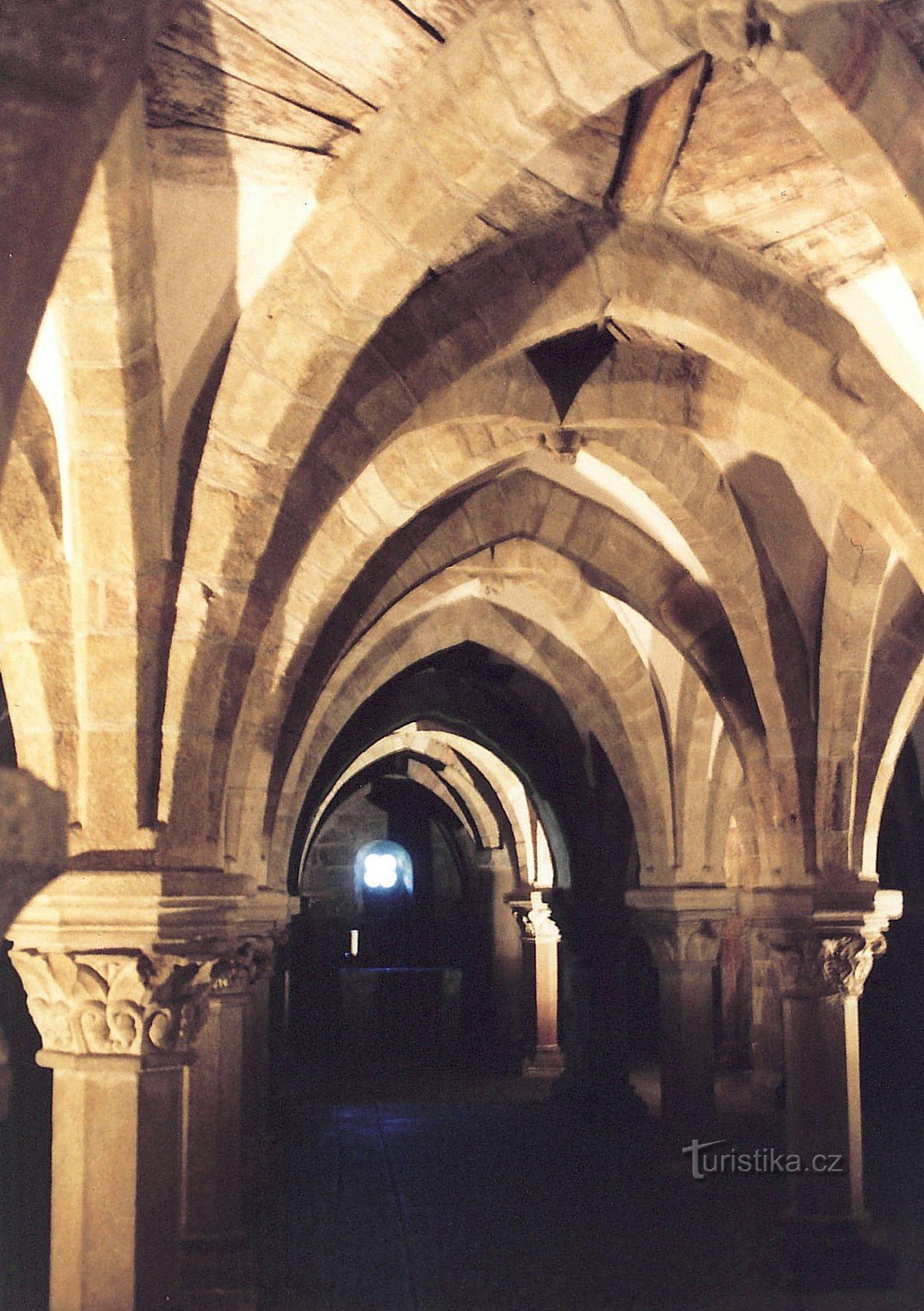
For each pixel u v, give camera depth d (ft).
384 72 15.64
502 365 26.30
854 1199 34.22
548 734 58.75
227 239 17.52
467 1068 81.10
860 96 16.20
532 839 74.59
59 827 5.98
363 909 97.91
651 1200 43.83
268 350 17.93
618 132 18.97
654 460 31.09
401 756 84.58
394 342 20.99
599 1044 58.80
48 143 6.00
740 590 33.32
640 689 45.11
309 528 20.29
